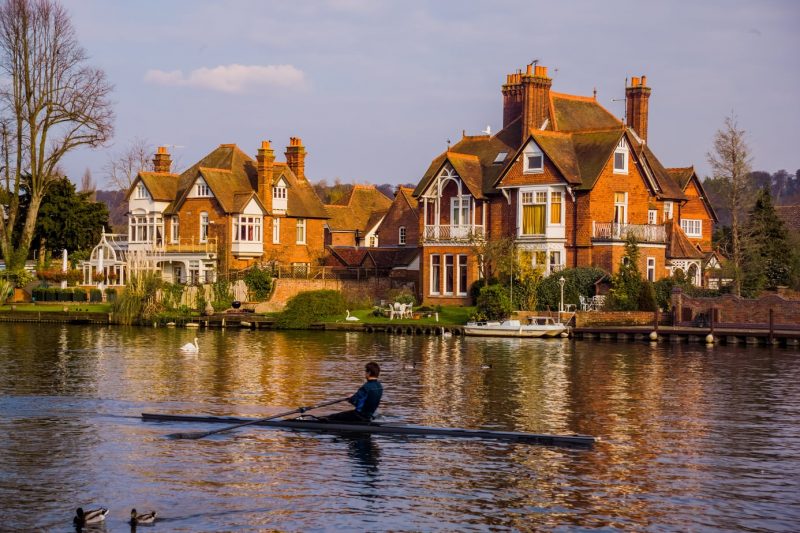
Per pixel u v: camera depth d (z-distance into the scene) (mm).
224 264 94938
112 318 81625
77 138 94250
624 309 70562
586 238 76562
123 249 103250
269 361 53562
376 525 24469
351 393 42375
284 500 26266
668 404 39875
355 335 70938
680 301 68188
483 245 77188
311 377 47062
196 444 32188
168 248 97375
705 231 99188
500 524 24562
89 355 56406
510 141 86938
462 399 40844
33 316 84188
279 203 99500
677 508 25750
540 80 83750
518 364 52250
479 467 29438
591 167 77438
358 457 30562
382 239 112812
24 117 92562
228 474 28641
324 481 27984
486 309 71500
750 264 81125
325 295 77625
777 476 28672
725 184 88500
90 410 38000
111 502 26109
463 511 25469
